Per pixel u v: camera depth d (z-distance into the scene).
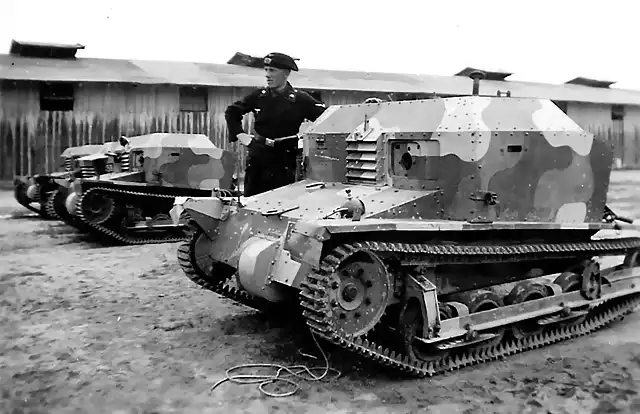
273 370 6.86
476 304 7.45
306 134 9.14
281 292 6.64
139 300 9.99
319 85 28.20
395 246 6.37
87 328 8.44
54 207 17.88
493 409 5.86
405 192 7.27
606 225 7.98
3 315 9.07
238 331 8.29
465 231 7.01
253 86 27.73
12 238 16.95
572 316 7.96
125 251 14.93
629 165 37.44
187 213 8.02
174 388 6.34
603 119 36.09
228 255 7.77
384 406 5.92
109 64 28.41
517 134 7.20
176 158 16.58
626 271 9.16
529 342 7.74
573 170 7.70
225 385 6.42
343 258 5.97
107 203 15.70
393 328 6.79
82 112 26.92
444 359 6.97
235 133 9.52
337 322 6.13
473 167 6.98
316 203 7.45
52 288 10.84
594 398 6.12
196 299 10.06
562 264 8.62
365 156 7.96
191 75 28.16
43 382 6.49
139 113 27.72
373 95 30.17
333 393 6.22
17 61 27.00
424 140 7.23
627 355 7.48
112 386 6.38
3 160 26.20
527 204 7.35
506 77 36.59
